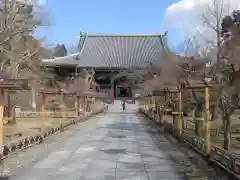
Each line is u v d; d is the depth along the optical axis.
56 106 38.19
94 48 76.69
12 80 14.33
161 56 45.31
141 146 17.83
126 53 74.75
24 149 16.59
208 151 13.38
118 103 70.88
